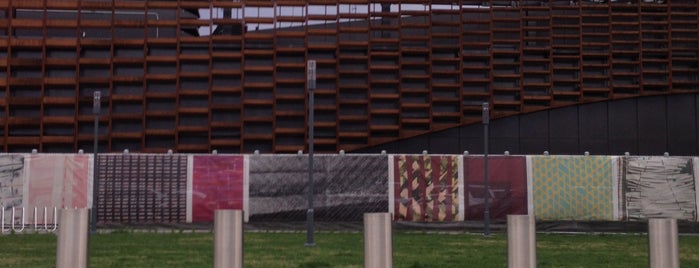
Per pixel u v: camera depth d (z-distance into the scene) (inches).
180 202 842.8
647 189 861.2
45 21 1111.0
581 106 1149.1
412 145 1129.4
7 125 1081.4
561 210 858.1
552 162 864.3
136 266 421.7
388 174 855.1
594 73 1159.0
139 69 1120.8
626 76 1156.5
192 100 1117.1
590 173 863.7
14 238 645.9
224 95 1122.7
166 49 1135.0
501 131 1137.4
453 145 1131.3
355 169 855.1
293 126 1120.2
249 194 847.7
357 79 1135.0
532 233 193.2
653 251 190.7
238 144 1103.0
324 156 855.1
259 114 1121.4
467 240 647.1
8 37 1098.7
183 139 1108.5
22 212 804.0
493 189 861.2
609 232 784.3
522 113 1133.1
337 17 1130.0
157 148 1099.9
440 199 853.2
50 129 1097.4
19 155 831.1
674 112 1154.7
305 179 853.8
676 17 1169.4
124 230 757.3
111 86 1099.3
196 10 1181.1
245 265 427.5
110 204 837.2
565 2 1182.3
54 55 1122.0
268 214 846.5
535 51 1154.7
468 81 1131.9
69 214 187.8
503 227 811.4
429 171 858.1
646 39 1152.8
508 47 1159.6
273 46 1128.8
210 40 1118.4
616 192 861.8
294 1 1140.5
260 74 1127.0
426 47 1140.5
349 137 1121.4
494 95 1141.1
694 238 711.7
